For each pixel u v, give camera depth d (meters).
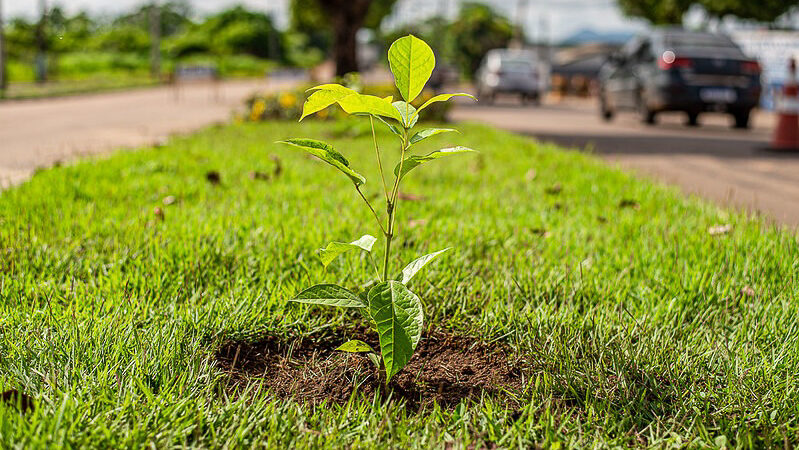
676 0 39.78
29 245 3.54
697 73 14.12
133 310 2.69
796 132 10.08
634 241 3.95
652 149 10.23
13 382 2.08
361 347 2.28
